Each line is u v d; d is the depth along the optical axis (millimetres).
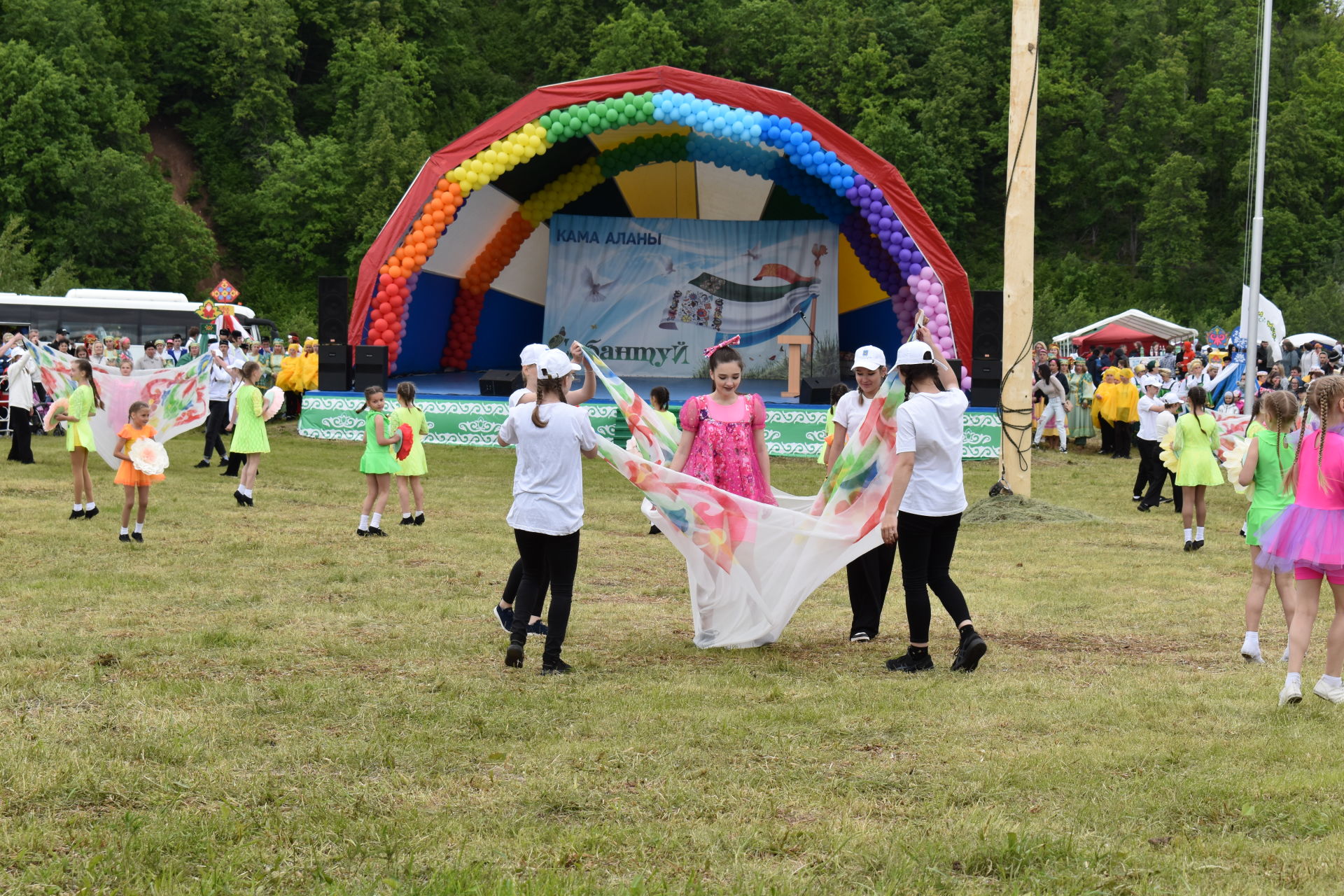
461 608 8383
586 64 91625
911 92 91750
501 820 4363
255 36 80500
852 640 7754
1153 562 11367
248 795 4539
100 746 5027
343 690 6102
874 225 22500
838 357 29578
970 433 21797
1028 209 14781
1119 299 84125
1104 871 3957
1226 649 7641
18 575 9109
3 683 5977
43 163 66500
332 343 22672
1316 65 94438
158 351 25688
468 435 22656
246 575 9445
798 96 91312
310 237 74375
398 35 88000
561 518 6582
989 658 7250
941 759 5133
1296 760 5148
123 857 3906
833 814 4469
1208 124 90125
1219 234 88000
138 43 80938
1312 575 6152
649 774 4922
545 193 27766
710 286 29734
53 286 55781
